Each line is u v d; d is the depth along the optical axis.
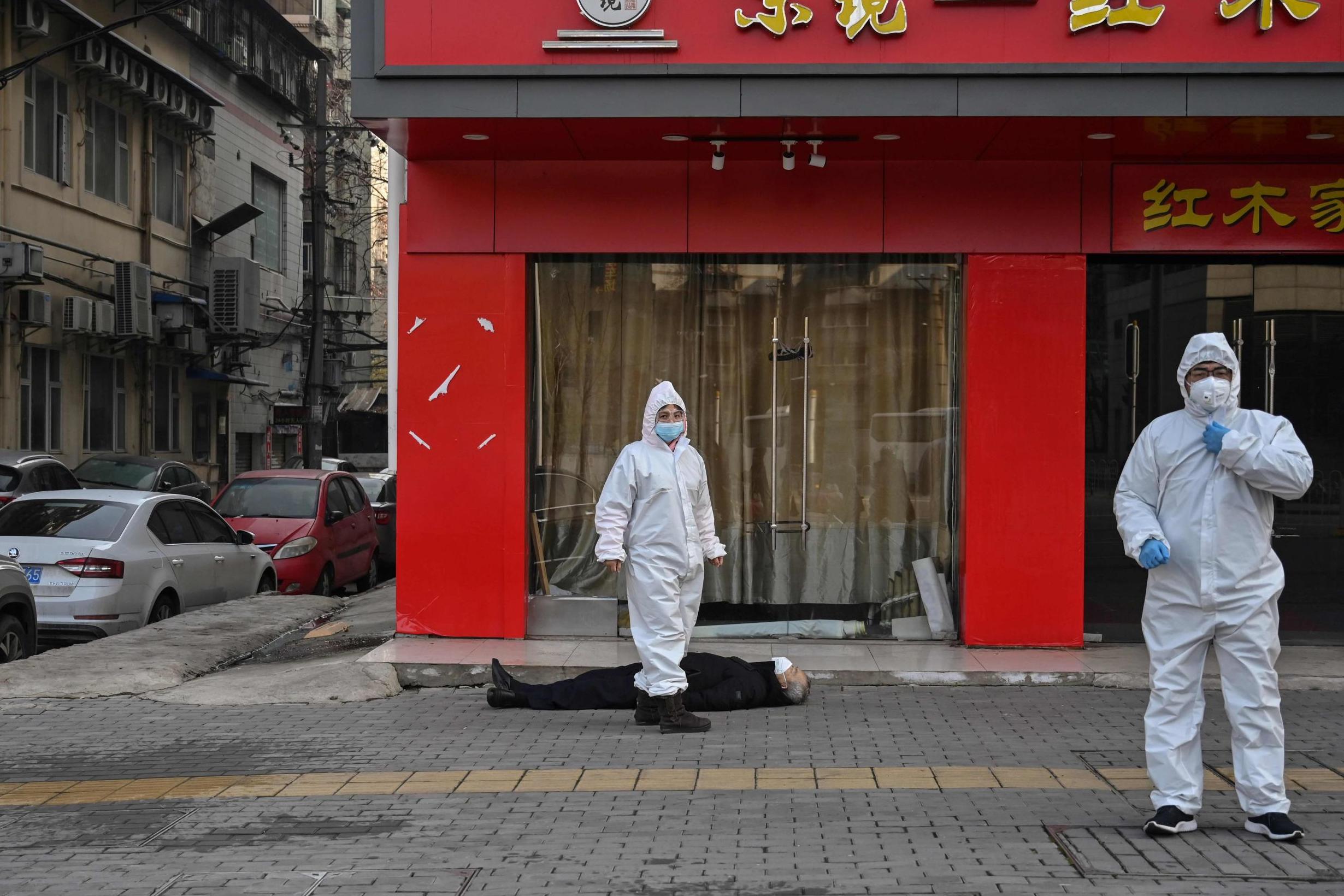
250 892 4.42
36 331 20.66
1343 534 9.30
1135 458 5.12
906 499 9.54
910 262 9.47
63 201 21.64
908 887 4.40
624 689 7.40
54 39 21.17
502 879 4.53
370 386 47.19
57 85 21.59
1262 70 7.80
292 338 34.41
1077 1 8.05
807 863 4.67
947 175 9.07
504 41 8.26
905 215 9.10
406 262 9.23
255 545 14.21
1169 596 4.95
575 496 9.59
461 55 8.24
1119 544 9.28
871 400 9.55
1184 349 9.27
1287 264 9.25
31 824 5.27
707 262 9.56
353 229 40.47
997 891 4.34
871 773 6.02
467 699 8.02
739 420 9.60
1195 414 5.00
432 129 8.40
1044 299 9.05
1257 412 5.01
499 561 9.24
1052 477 9.04
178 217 26.84
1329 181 9.00
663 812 5.37
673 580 7.02
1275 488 4.79
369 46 8.25
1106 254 9.11
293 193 34.31
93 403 23.14
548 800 5.59
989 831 5.05
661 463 7.04
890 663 8.59
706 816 5.30
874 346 9.54
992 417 9.08
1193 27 8.05
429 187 9.20
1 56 19.53
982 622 9.08
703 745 6.65
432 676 8.42
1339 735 6.82
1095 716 7.39
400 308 9.26
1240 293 9.27
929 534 9.52
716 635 9.59
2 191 19.50
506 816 5.35
